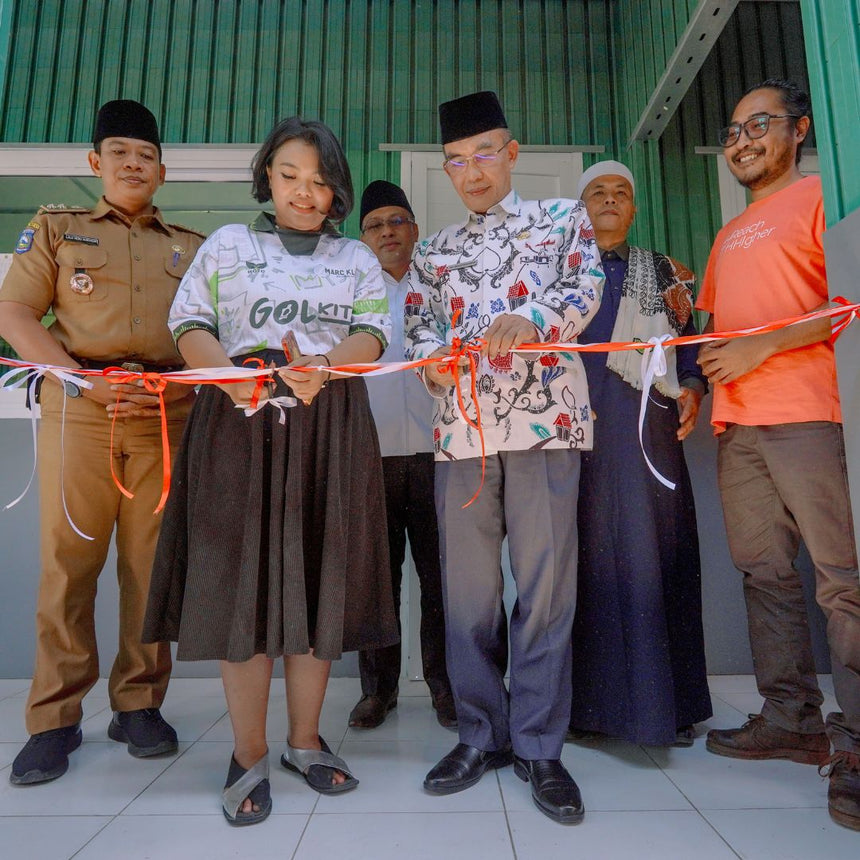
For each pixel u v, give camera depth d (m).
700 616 2.01
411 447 2.30
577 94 3.41
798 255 1.67
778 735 1.75
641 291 2.04
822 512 1.59
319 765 1.55
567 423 1.62
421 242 1.87
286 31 3.37
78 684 1.76
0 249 3.37
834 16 1.36
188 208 3.60
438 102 3.36
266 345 1.53
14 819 1.41
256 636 1.45
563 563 1.59
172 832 1.34
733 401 1.75
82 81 3.31
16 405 2.70
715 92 3.44
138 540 1.88
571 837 1.31
